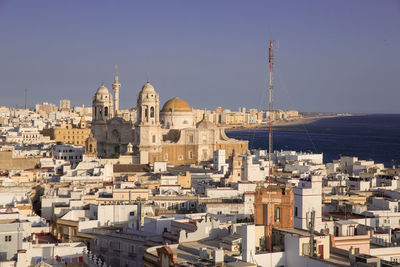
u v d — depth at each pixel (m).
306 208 135.25
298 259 94.31
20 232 103.50
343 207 164.88
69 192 185.88
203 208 178.00
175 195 194.88
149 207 163.38
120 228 149.75
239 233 111.06
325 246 97.00
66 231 150.12
